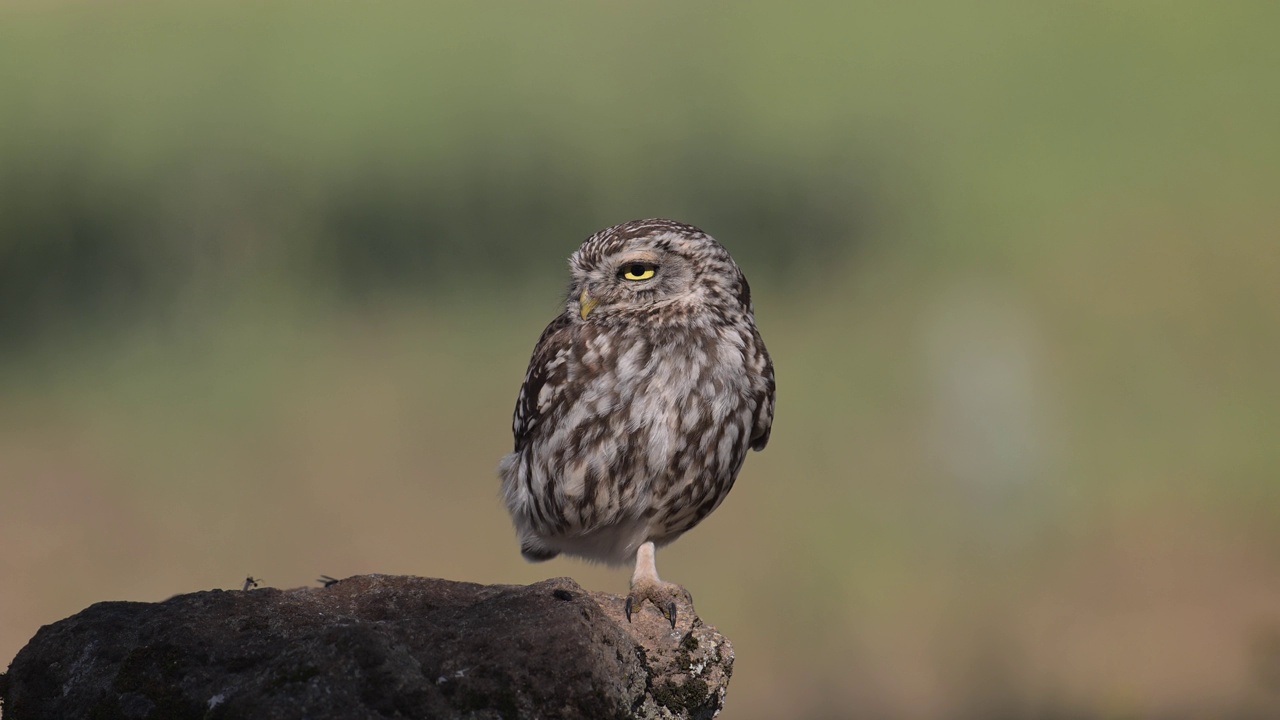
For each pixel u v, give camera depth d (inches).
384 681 160.9
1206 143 1066.7
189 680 164.4
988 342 645.9
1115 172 1041.5
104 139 1108.5
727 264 240.5
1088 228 933.2
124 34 1455.5
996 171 1065.5
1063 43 1347.2
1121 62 1272.1
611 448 225.1
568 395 227.6
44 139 1093.1
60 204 936.3
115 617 172.1
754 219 1008.9
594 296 235.5
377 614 188.5
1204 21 1305.4
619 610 199.9
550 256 949.2
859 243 952.9
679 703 191.6
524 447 240.4
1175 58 1250.6
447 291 874.1
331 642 162.9
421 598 191.9
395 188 992.9
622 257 234.2
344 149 1100.5
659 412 224.2
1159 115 1145.4
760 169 1068.5
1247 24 1314.0
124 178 992.2
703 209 1040.2
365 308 841.5
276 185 997.2
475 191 993.5
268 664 164.6
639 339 228.4
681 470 227.1
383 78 1314.0
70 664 168.2
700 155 1118.4
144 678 164.9
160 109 1200.8
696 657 193.3
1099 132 1126.4
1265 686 408.2
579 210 1014.4
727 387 229.0
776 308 813.2
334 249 950.4
